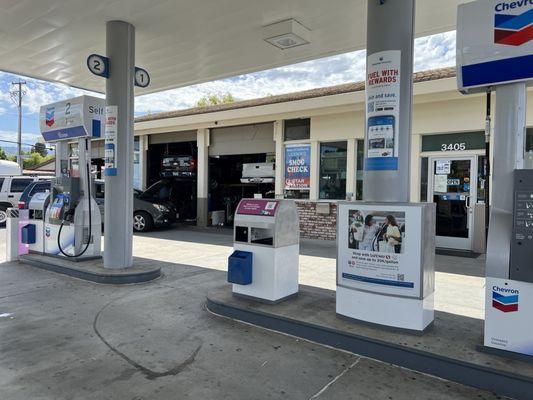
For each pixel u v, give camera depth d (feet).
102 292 18.48
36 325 14.34
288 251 15.64
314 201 36.27
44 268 22.91
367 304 12.79
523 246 10.32
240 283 15.31
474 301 17.01
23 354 12.00
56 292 18.45
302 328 13.23
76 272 20.98
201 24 20.97
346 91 34.17
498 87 11.30
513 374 9.75
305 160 37.32
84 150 22.85
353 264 13.08
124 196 20.98
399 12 13.07
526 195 10.31
